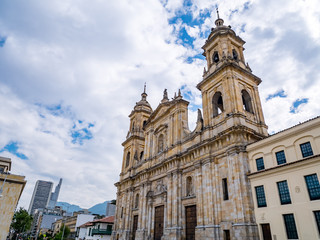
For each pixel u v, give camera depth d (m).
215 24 46.50
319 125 23.27
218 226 30.09
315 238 20.55
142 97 72.25
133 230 51.19
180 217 37.66
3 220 29.14
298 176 23.06
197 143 37.06
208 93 40.12
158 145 51.50
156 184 46.91
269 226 24.73
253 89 38.59
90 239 77.25
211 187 32.62
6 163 41.56
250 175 27.86
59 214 187.88
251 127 34.03
